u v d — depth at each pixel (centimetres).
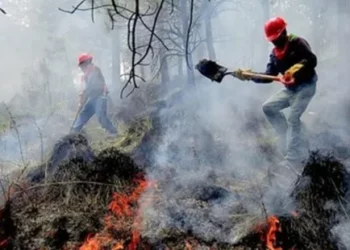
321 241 264
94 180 335
